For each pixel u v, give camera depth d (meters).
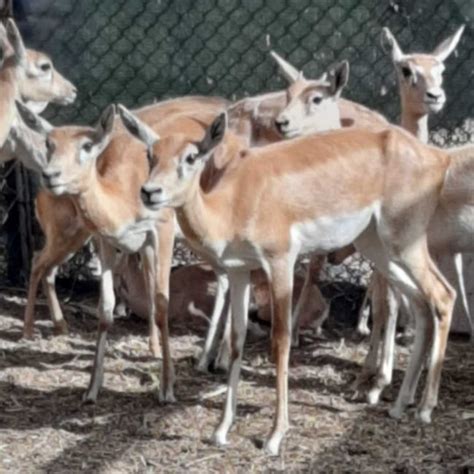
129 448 11.53
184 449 11.51
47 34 17.53
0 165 16.19
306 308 14.86
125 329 15.20
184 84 17.50
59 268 16.67
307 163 11.58
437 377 12.16
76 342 14.67
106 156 12.69
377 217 11.97
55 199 14.23
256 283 14.98
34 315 15.46
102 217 12.11
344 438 11.73
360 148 11.87
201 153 10.84
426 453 11.43
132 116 11.12
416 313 12.27
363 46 17.34
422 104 14.19
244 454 11.38
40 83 15.83
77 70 17.59
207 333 14.18
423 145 12.18
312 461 11.26
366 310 14.95
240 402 12.59
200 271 15.25
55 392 12.95
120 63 17.50
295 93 14.02
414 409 12.41
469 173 12.58
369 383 12.94
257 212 11.25
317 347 14.51
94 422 12.12
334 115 14.17
